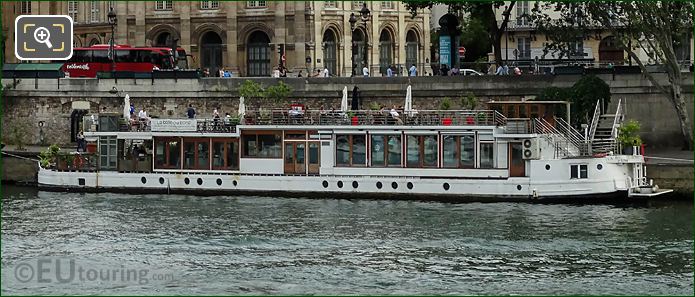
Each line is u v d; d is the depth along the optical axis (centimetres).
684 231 7362
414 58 13625
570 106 9219
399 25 13338
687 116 9556
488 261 6650
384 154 8675
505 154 8462
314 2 12550
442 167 8575
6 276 6338
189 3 12812
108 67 11488
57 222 7738
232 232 7388
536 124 8450
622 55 12238
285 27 12575
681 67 10069
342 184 8712
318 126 8762
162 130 9031
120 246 7019
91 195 8994
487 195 8481
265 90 10338
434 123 8594
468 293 6034
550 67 10962
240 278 6306
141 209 8262
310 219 7800
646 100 9912
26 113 10825
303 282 6225
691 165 8494
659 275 6369
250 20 12694
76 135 10519
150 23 12938
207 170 8962
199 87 10606
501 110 8625
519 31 12756
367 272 6419
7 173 9706
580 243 7044
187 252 6875
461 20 12512
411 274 6381
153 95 10681
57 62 11144
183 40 12838
